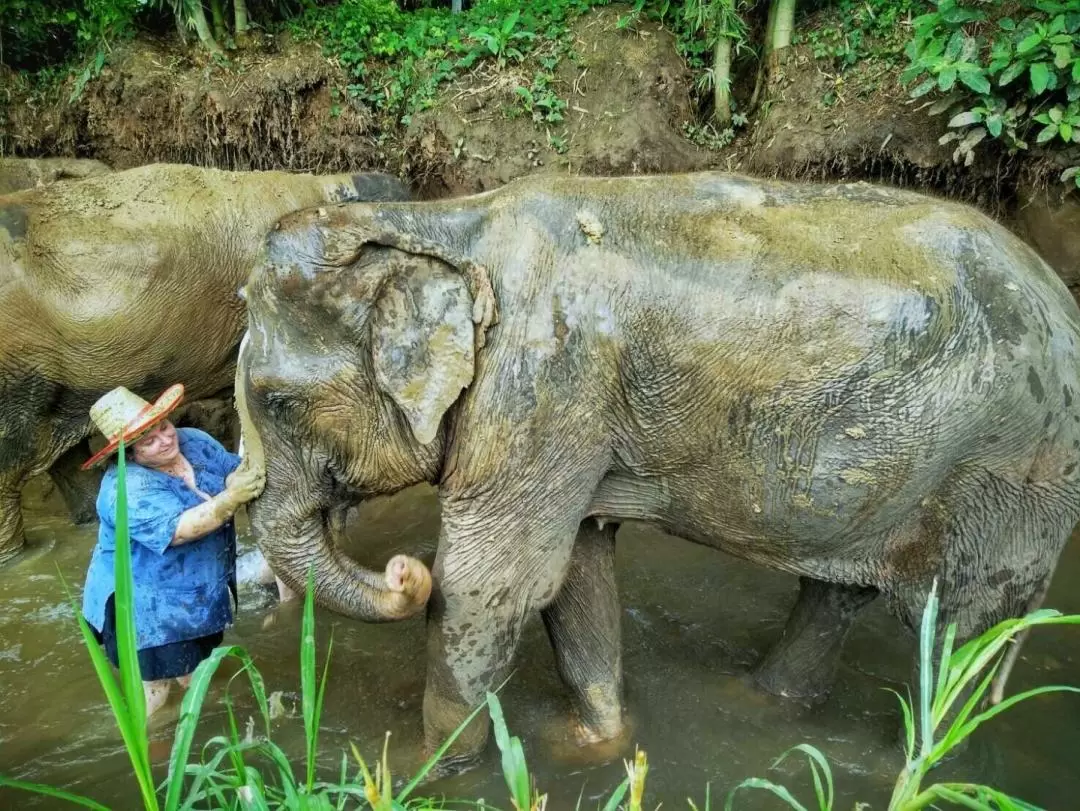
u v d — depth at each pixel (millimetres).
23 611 3416
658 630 3230
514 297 2180
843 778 2531
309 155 5547
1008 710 2697
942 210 2219
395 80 5523
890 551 2312
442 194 5402
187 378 4199
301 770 2588
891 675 2941
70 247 3744
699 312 2135
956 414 2043
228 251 4102
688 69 5273
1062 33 3863
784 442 2164
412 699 2883
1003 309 2039
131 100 5582
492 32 5367
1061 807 2371
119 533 1259
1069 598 3248
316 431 2309
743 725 2742
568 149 5102
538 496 2238
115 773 2541
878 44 4758
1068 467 2137
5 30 6031
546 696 2920
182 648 2686
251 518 2484
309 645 1528
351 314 2184
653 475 2342
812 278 2092
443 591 2326
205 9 5848
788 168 4719
